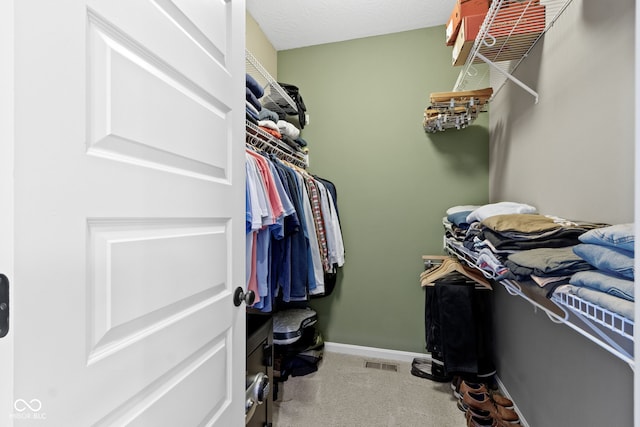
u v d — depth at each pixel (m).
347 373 1.98
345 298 2.33
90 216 0.40
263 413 1.23
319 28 2.15
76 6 0.38
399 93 2.21
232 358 0.79
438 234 2.16
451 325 1.66
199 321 0.65
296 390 1.77
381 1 1.88
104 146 0.43
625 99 0.78
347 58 2.31
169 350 0.55
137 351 0.48
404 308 2.22
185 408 0.60
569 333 1.04
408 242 2.21
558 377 1.12
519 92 1.48
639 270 0.39
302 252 1.54
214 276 0.71
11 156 0.32
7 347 0.31
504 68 1.67
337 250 2.08
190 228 0.63
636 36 0.38
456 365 1.64
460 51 1.41
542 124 1.24
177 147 0.58
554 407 1.14
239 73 0.84
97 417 0.41
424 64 2.16
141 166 0.49
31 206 0.33
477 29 1.28
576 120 1.00
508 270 0.79
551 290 0.62
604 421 0.86
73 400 0.37
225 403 0.76
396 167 2.23
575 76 1.00
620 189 0.80
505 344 1.66
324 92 2.37
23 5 0.33
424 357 2.15
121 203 0.45
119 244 0.45
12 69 0.32
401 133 2.21
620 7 0.79
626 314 0.43
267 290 1.26
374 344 2.27
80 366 0.39
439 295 1.71
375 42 2.25
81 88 0.39
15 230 0.32
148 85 0.51
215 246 0.72
